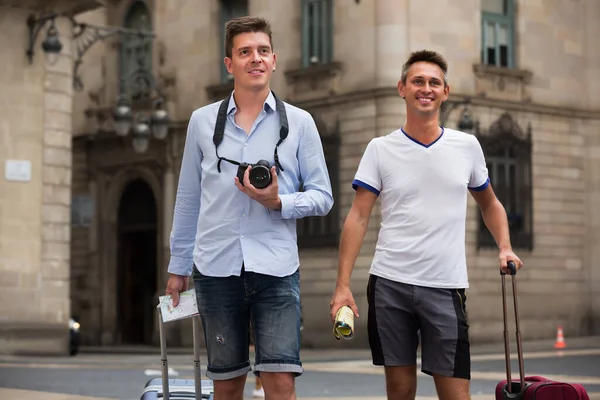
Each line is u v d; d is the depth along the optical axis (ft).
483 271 112.47
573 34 123.75
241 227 21.72
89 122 136.26
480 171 24.93
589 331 122.31
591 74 124.26
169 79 129.08
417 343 24.57
